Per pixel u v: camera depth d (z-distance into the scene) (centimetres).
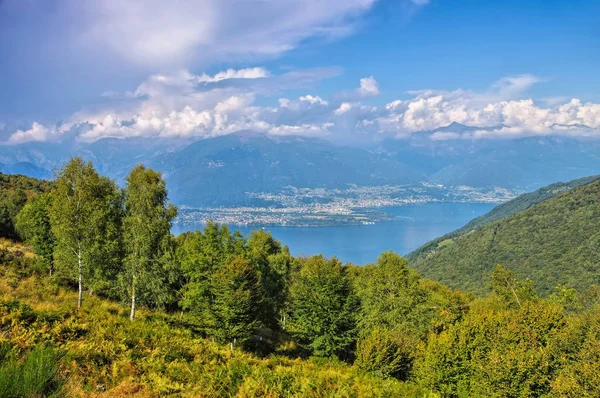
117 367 1488
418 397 2248
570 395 2305
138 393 1354
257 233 4725
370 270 4772
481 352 2683
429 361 2695
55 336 1602
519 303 4309
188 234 4150
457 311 4478
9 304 1781
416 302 3450
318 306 3133
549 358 2636
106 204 2369
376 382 2391
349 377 2284
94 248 2273
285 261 4431
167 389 1435
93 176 2317
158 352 1764
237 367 1816
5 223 4881
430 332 3325
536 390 2500
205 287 2783
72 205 2252
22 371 830
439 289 5966
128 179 2450
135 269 2320
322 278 3250
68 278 3117
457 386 2625
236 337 2634
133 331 1962
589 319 2908
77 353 1475
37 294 2489
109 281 2434
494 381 2480
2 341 1296
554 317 3059
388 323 3372
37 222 3188
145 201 2333
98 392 1264
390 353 2800
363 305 3500
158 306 2623
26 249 3984
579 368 2391
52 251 3144
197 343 2139
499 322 3008
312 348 3331
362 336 3195
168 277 2481
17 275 2809
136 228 2306
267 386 1636
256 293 2775
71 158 2275
